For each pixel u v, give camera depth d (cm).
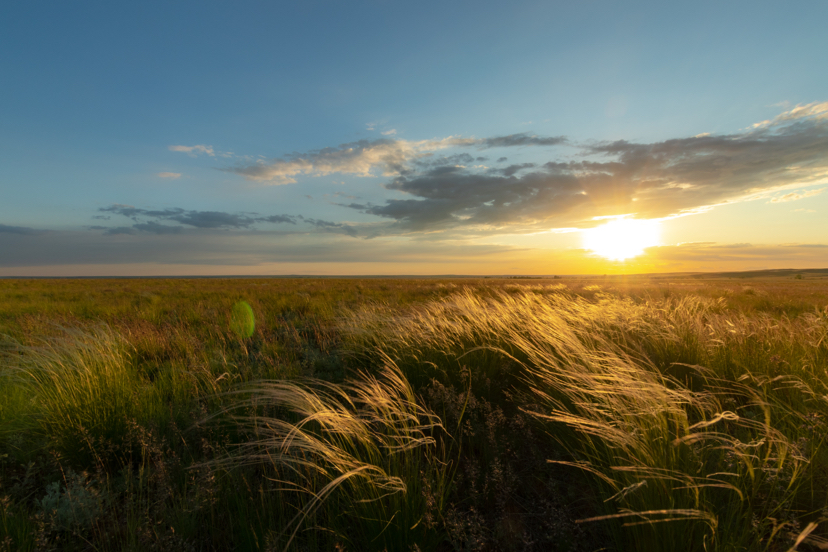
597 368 322
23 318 897
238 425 305
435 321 545
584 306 640
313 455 243
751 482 205
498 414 310
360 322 663
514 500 238
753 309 1136
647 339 475
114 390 350
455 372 415
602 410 258
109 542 199
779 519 186
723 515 195
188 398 379
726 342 436
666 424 227
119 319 899
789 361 373
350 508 208
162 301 1446
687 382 372
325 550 196
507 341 465
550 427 303
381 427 280
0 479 255
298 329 821
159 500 219
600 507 212
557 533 196
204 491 221
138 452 294
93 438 281
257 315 984
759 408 317
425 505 201
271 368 454
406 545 191
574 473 258
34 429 327
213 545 203
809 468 212
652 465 197
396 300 1343
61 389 337
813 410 288
